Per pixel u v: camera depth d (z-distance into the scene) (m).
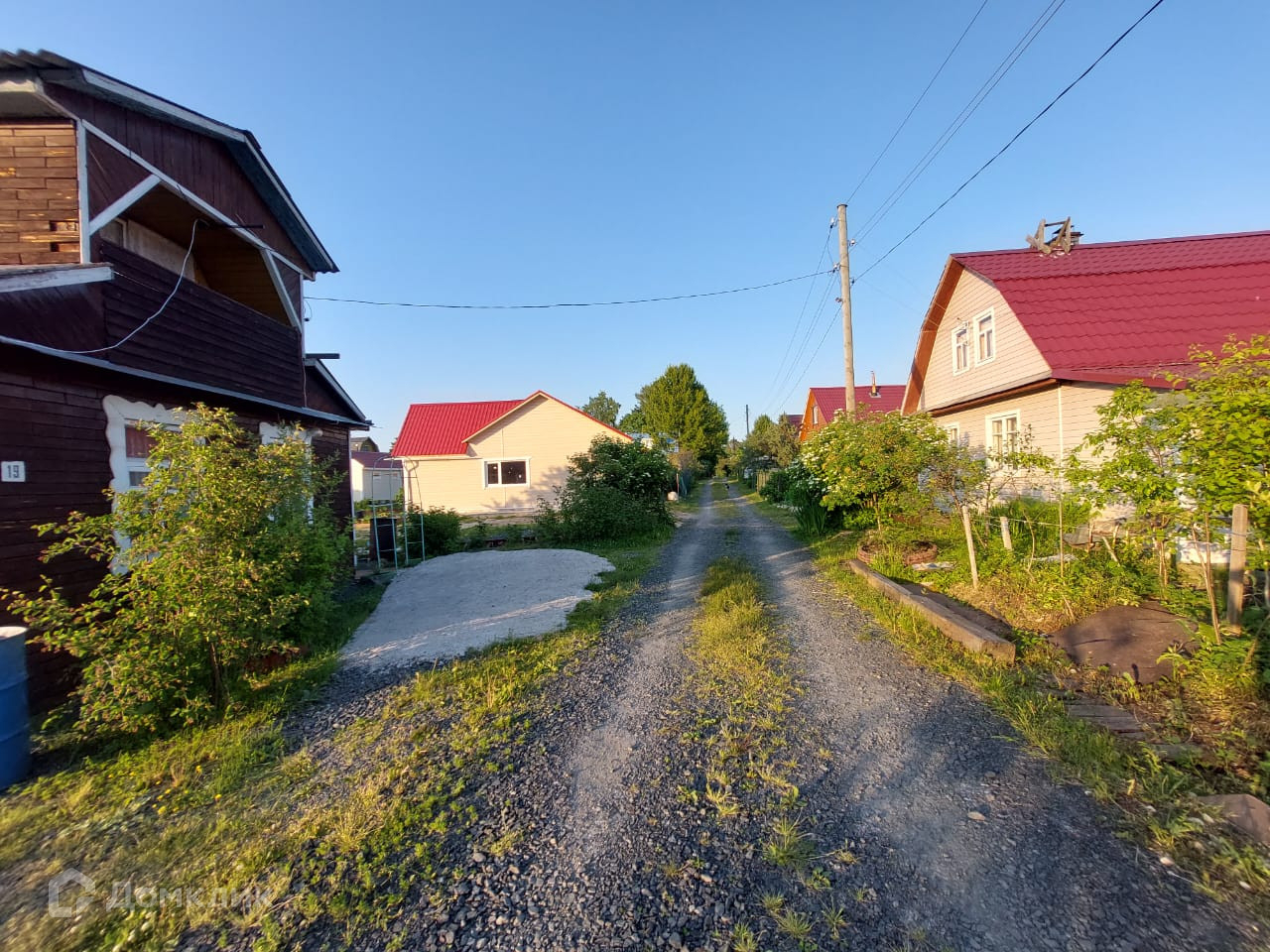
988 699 4.33
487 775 3.48
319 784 3.43
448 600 8.41
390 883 2.58
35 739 4.12
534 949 2.21
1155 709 3.99
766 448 34.41
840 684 4.75
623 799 3.20
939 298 15.14
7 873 2.72
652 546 13.44
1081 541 7.97
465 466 23.77
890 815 2.98
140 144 6.13
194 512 4.09
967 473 7.79
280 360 8.79
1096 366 9.80
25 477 4.77
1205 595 5.59
